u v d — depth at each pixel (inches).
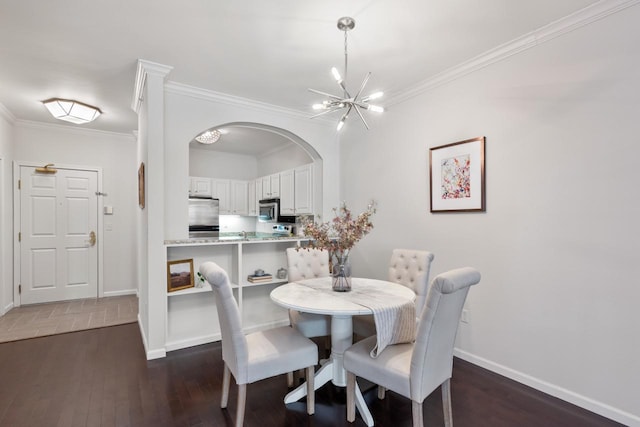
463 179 110.9
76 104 145.8
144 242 122.3
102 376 99.5
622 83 77.3
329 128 166.1
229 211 241.6
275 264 147.0
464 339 111.2
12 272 173.0
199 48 100.3
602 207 80.4
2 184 161.0
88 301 187.0
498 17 84.7
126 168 205.0
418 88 125.8
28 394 89.1
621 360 77.4
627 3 75.9
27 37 94.1
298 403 85.6
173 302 122.5
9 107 154.6
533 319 93.3
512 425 76.2
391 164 139.4
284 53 103.1
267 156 252.5
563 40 87.2
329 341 119.1
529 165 94.2
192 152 240.4
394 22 86.8
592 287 82.0
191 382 96.3
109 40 95.8
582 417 79.5
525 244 95.2
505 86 99.8
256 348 77.4
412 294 87.2
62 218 187.8
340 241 88.7
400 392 66.8
